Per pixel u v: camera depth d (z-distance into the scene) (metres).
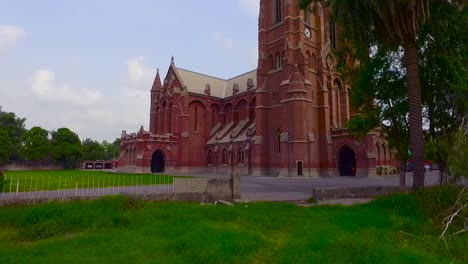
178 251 8.99
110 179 39.62
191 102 81.12
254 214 14.24
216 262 8.07
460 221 12.12
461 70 19.77
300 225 12.39
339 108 64.62
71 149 103.81
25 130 116.62
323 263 7.89
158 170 76.88
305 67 58.06
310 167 55.00
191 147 79.38
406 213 14.69
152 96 92.12
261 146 61.91
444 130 22.22
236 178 22.28
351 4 17.73
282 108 58.97
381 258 8.10
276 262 8.38
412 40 17.86
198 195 20.41
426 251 9.27
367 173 52.72
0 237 11.93
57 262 7.83
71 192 22.19
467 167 13.30
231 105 83.12
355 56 25.77
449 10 19.34
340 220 13.29
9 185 20.31
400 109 23.81
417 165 17.67
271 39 65.56
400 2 16.14
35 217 13.66
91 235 11.07
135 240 10.19
